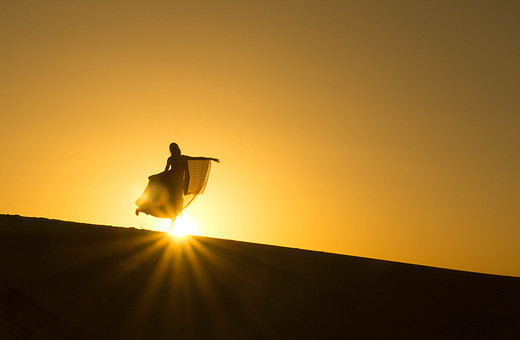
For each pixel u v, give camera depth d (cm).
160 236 1451
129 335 1084
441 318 1192
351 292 1277
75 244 1323
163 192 1573
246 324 1166
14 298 1088
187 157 1612
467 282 1318
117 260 1290
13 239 1285
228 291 1253
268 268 1355
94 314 1111
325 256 1447
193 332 1127
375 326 1170
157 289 1218
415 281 1318
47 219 1487
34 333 1008
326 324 1175
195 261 1345
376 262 1430
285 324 1177
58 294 1134
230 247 1444
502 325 1160
